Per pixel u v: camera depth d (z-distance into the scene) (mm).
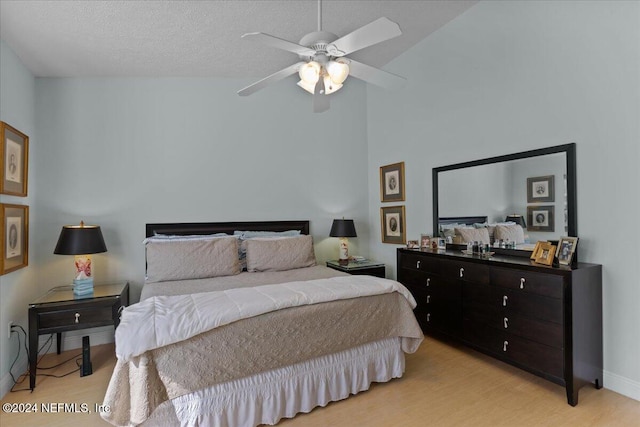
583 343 2152
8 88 2666
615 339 2229
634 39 2125
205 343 1806
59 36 2709
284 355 1987
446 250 3375
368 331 2270
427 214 3705
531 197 2695
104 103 3463
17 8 2350
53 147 3277
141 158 3574
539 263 2395
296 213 4215
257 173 4031
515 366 2426
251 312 1917
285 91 4172
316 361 2141
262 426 1974
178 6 2506
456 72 3316
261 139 4055
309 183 4285
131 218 3525
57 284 3254
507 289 2475
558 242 2424
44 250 3215
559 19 2506
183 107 3738
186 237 3436
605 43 2258
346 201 4484
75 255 3014
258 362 1917
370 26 1623
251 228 3959
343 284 2385
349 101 4523
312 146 4309
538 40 2639
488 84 3021
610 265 2252
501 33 2898
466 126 3234
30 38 2680
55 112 3299
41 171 3223
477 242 3117
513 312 2434
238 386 1903
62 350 3205
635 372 2143
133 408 1661
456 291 2908
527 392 2275
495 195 2967
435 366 2682
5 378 2453
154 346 1678
